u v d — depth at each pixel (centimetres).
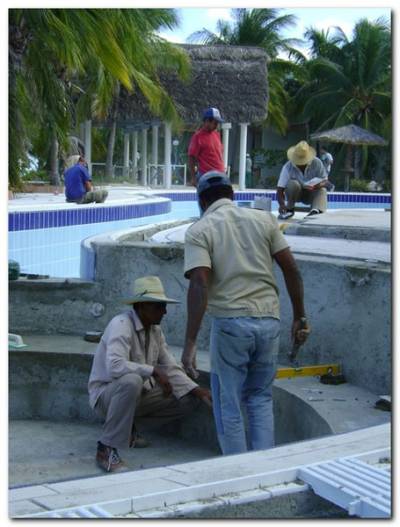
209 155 937
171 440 584
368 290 535
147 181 2997
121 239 823
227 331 458
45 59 1116
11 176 1083
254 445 470
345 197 2512
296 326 481
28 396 635
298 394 515
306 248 723
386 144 3453
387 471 309
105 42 1134
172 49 2409
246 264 461
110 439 507
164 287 678
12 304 704
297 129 4453
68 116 1209
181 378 550
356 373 541
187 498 285
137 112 2555
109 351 520
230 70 2709
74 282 701
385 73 4012
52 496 282
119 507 274
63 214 1089
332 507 291
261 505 290
